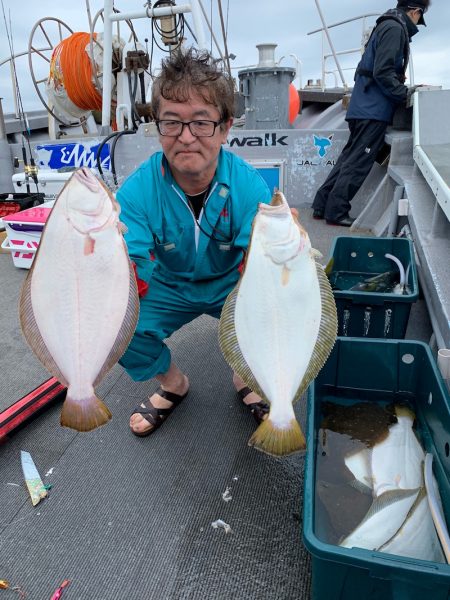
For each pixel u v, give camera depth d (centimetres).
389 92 420
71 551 167
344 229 468
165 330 213
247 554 164
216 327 311
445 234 277
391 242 295
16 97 516
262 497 185
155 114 166
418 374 195
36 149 541
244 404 236
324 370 201
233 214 188
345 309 239
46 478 197
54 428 225
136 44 487
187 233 191
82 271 140
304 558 161
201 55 163
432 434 177
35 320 143
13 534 174
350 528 154
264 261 144
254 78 526
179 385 228
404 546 142
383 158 514
